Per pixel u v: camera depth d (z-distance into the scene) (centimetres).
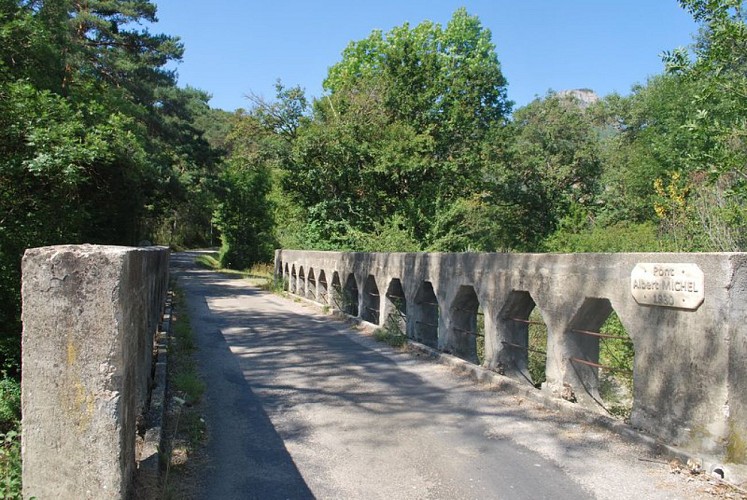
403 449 517
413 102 2644
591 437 531
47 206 937
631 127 4047
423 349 938
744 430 436
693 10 911
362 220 2452
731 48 902
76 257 306
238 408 643
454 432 561
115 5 2433
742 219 998
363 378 782
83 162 968
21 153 903
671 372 480
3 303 827
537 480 444
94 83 1681
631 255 523
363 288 1277
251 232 3728
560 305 626
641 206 2616
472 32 3512
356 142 2517
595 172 2997
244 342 1052
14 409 602
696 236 1148
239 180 3625
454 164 2489
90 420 305
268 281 2500
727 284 432
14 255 858
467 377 778
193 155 2975
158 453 447
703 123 920
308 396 693
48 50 1257
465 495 422
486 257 781
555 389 634
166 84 2742
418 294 1006
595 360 645
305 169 2581
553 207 2950
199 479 450
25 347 308
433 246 1997
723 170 894
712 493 407
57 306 306
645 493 413
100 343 305
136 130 2067
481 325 1005
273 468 475
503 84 3103
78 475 306
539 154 2983
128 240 1669
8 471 402
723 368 435
